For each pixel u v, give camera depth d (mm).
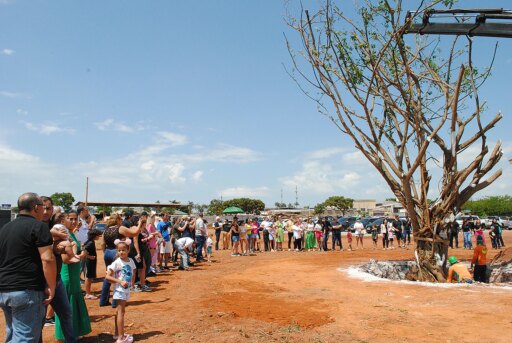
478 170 13250
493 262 14539
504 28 11422
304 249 23156
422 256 13414
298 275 13406
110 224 9172
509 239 33750
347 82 13492
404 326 7117
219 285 11555
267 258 18781
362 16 14000
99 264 16578
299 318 7781
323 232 22844
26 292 4512
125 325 7230
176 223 16188
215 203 102312
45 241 4660
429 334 6641
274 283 11977
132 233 8930
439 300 9109
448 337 6469
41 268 4688
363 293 10164
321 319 7695
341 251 21969
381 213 100500
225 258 18969
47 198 6160
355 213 101562
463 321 7359
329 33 13227
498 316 7602
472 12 11750
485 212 93375
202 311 8344
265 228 22984
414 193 14062
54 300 5586
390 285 11070
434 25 12172
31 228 4625
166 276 13133
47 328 7051
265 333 6750
